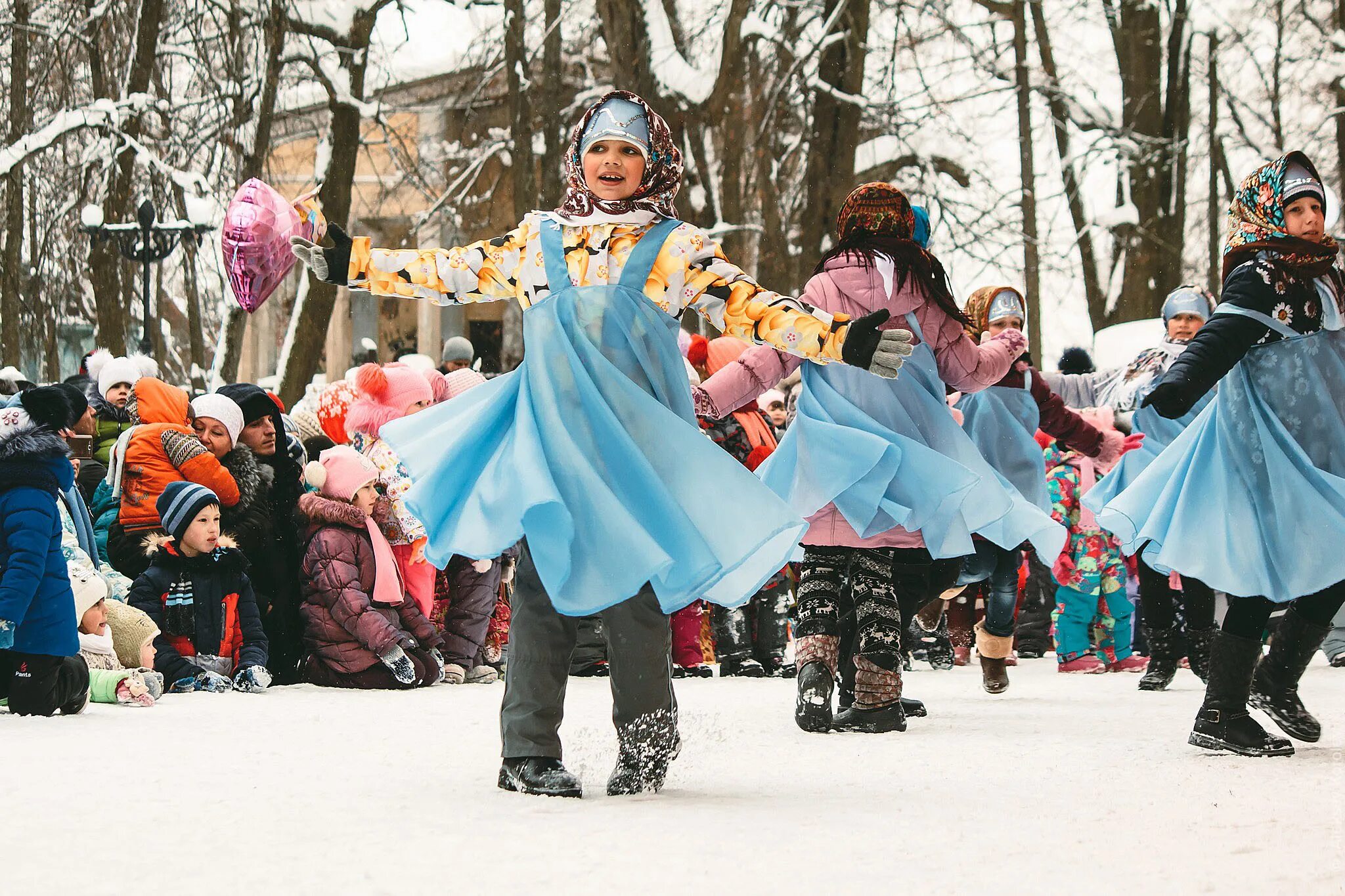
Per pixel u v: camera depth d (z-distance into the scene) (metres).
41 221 22.12
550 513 3.81
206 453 8.29
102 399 9.80
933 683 8.62
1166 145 23.72
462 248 4.22
